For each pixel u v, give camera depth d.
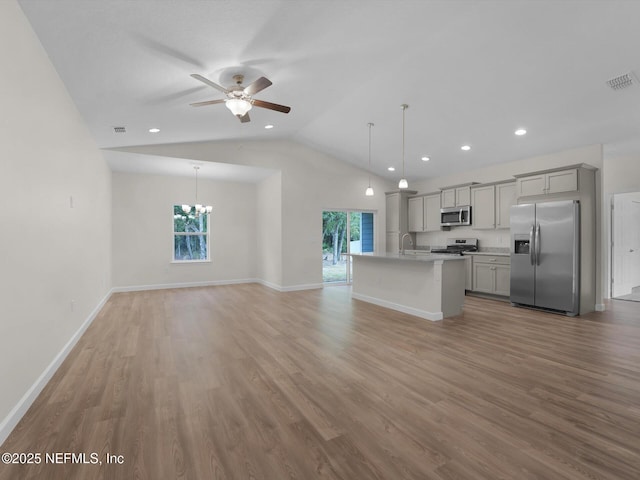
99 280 5.04
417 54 3.46
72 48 2.54
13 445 1.81
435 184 7.59
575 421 2.04
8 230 1.98
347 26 2.68
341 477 1.57
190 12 2.21
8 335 1.97
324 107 4.59
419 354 3.19
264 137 6.21
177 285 7.26
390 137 5.89
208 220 7.57
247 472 1.61
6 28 1.94
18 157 2.12
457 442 1.84
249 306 5.34
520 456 1.72
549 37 3.06
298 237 7.01
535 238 5.02
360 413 2.14
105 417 2.09
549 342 3.54
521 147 5.42
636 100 3.78
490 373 2.75
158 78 3.10
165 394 2.40
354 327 4.13
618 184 5.72
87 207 4.16
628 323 4.32
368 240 8.16
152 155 5.48
